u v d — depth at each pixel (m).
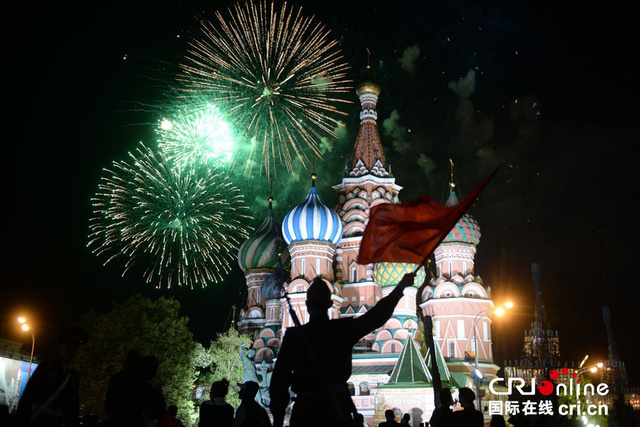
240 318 91.31
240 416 13.98
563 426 32.62
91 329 61.66
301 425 6.12
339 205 84.31
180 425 17.45
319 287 6.74
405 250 8.73
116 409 9.65
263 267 92.56
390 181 83.44
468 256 79.62
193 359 64.38
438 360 64.94
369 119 85.69
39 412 8.91
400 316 74.62
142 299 62.28
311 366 6.25
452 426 12.05
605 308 63.97
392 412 21.33
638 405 57.78
